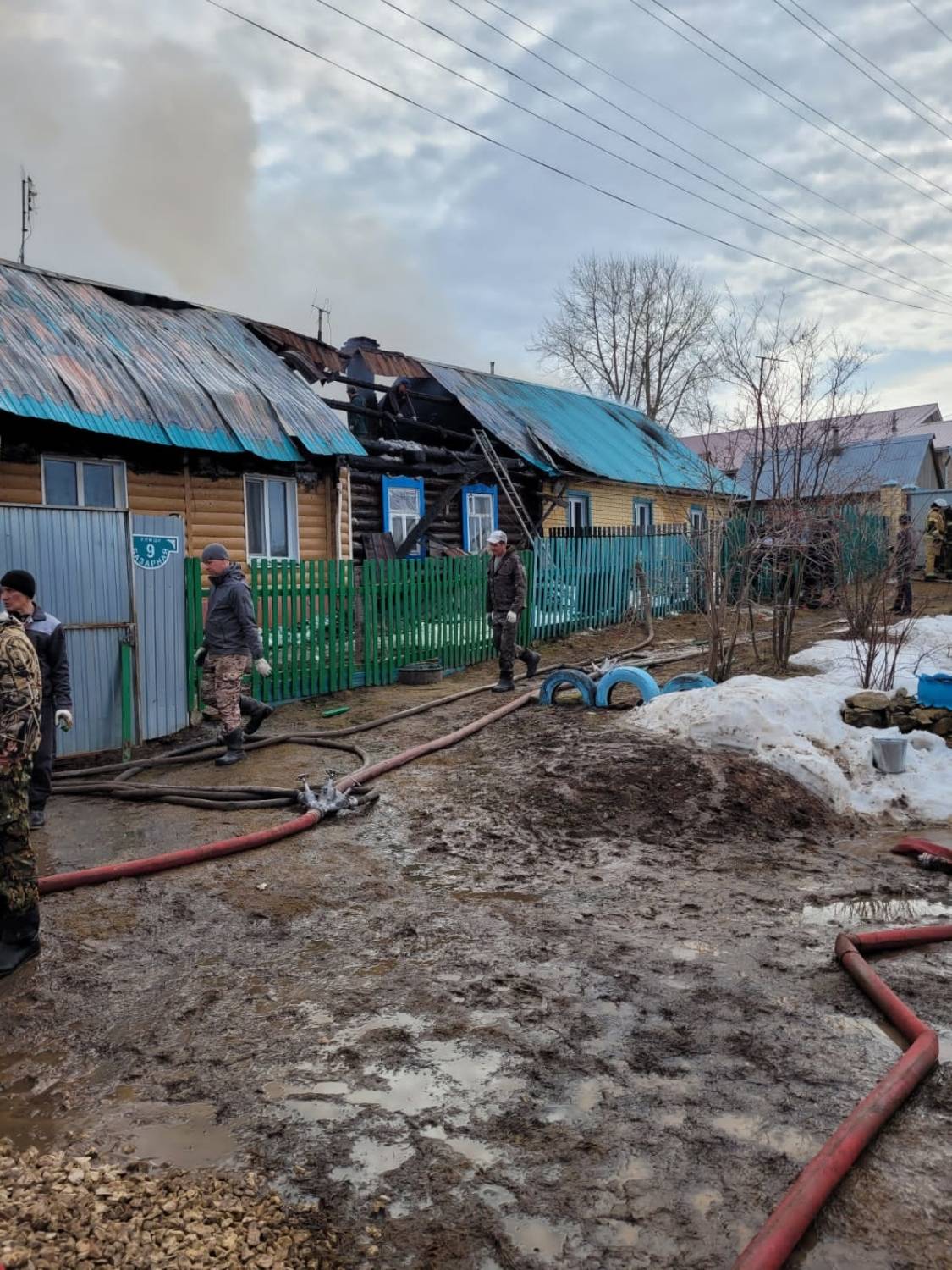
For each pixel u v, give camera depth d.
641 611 15.92
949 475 35.72
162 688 7.73
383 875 5.01
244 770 7.05
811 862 5.48
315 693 9.84
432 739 7.83
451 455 15.79
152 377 9.83
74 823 5.80
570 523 19.12
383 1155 2.64
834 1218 2.37
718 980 3.79
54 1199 2.37
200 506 10.59
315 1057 3.19
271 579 9.32
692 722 7.30
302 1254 2.24
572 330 44.66
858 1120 2.66
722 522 10.27
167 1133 2.76
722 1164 2.60
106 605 7.17
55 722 5.79
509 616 9.62
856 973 3.76
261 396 10.92
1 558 6.55
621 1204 2.43
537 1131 2.75
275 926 4.31
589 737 7.32
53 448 9.25
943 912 4.70
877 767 7.04
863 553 12.16
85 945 4.07
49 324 9.52
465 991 3.67
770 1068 3.12
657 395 43.91
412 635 11.09
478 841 5.57
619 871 5.17
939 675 7.90
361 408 15.11
